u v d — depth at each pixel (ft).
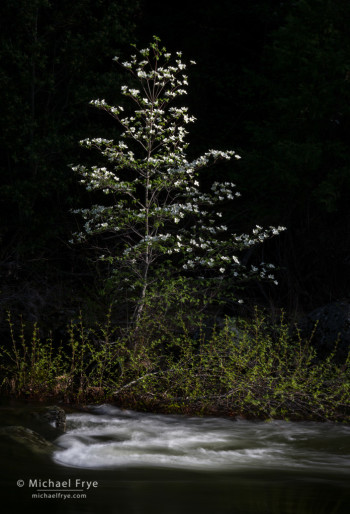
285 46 43.62
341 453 19.95
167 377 26.22
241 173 44.96
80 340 30.91
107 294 33.27
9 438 18.11
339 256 44.73
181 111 30.42
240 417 24.84
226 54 56.49
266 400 25.13
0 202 45.62
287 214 45.24
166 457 18.65
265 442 21.17
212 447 20.29
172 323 30.73
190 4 55.88
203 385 26.27
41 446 18.15
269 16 53.21
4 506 12.07
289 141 41.22
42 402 24.94
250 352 26.78
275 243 45.91
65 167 44.11
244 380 25.46
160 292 29.12
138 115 30.19
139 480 15.20
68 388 26.40
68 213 45.78
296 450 20.21
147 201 30.40
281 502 13.26
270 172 42.65
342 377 25.82
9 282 40.57
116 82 44.11
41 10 45.52
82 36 43.86
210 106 54.34
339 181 41.75
